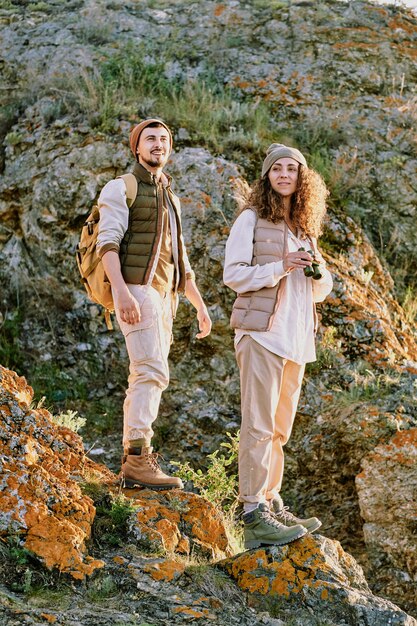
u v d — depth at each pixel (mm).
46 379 8766
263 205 4824
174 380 8352
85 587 4215
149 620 4062
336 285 8578
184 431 8109
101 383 8695
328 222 9328
